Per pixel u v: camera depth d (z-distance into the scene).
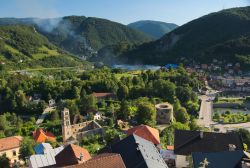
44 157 93.69
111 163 60.41
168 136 140.12
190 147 98.00
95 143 143.75
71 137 161.25
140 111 186.25
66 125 168.38
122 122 185.50
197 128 177.00
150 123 181.50
